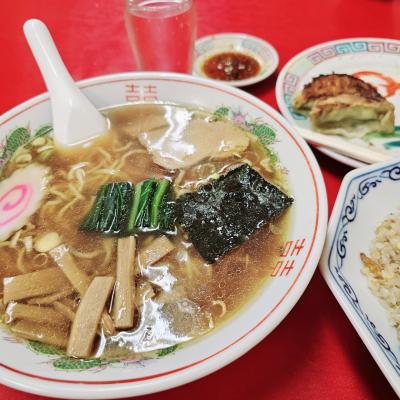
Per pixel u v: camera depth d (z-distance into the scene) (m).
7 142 0.32
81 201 0.30
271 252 0.25
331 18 0.52
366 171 0.29
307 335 0.25
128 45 0.50
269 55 0.47
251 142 0.32
